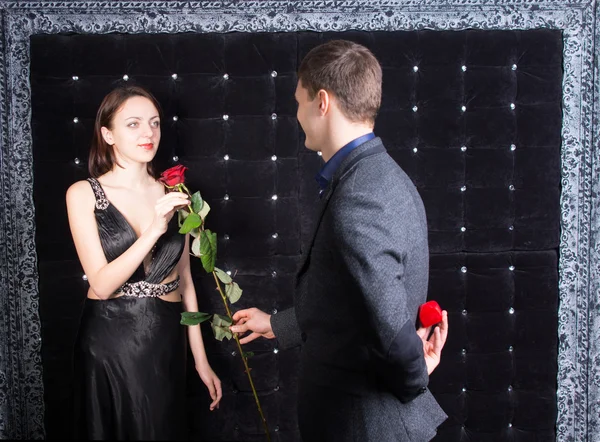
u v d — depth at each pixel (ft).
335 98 4.86
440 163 7.41
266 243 7.47
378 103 4.95
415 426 4.88
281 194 7.43
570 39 7.39
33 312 7.50
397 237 4.33
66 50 7.17
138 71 7.22
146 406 6.29
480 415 7.68
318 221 4.82
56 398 7.47
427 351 5.07
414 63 7.34
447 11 7.35
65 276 7.34
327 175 4.95
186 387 7.39
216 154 7.35
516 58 7.39
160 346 6.37
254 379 7.59
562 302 7.66
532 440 7.77
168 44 7.22
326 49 4.97
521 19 7.38
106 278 5.99
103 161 6.55
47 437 7.50
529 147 7.45
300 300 5.01
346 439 4.82
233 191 7.39
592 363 7.70
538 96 7.40
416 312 4.87
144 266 6.38
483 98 7.38
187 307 7.07
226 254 7.48
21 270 7.44
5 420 7.54
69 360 7.43
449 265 7.53
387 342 4.24
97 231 6.28
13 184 7.35
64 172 7.27
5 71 7.23
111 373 6.24
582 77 7.41
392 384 4.60
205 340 7.53
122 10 7.22
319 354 4.91
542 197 7.50
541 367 7.67
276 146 7.38
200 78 7.25
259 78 7.29
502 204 7.49
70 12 7.20
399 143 7.37
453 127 7.39
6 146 7.30
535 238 7.53
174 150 7.33
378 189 4.45
